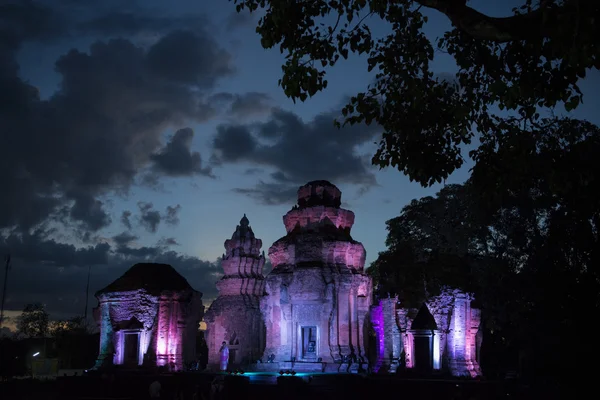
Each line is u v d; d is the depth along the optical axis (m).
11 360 67.25
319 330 46.16
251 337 51.38
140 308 50.91
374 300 51.84
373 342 55.06
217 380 38.12
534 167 21.48
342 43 19.72
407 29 20.36
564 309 27.33
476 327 44.31
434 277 44.38
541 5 14.01
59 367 70.38
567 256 29.72
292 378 36.03
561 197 28.73
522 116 20.31
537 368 27.56
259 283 53.97
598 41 13.34
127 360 50.56
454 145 21.50
